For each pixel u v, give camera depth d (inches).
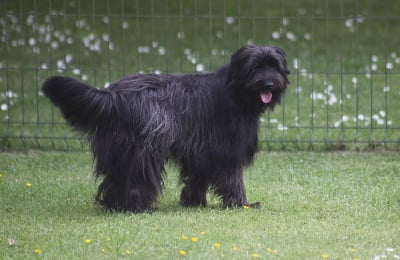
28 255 314.8
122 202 376.2
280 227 353.1
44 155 525.3
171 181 461.4
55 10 884.6
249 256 308.3
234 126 376.5
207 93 375.2
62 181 460.4
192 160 379.2
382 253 314.0
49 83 354.0
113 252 316.5
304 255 310.3
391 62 766.5
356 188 434.6
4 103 629.6
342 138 544.1
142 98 365.4
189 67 740.7
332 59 778.8
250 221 362.9
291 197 417.4
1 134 565.9
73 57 756.6
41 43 790.5
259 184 449.4
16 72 717.3
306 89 685.3
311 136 546.3
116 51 783.7
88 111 358.0
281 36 818.2
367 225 357.4
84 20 853.2
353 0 966.4
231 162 379.2
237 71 372.2
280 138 547.5
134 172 368.2
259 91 369.4
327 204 399.9
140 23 880.9
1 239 337.4
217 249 318.3
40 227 356.8
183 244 325.4
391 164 491.5
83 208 396.5
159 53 778.8
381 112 580.7
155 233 342.6
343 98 660.1
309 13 927.0
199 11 923.4
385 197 412.8
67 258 310.2
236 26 881.5
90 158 517.0
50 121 605.3
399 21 896.9
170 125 364.8
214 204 409.4
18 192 433.4
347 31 866.8
